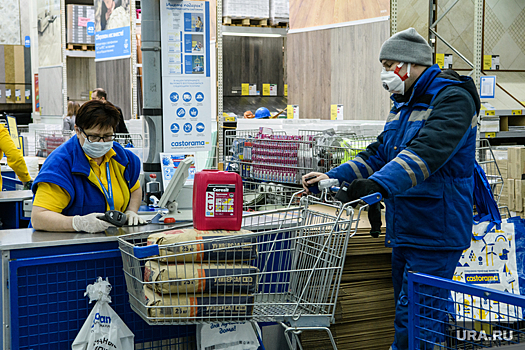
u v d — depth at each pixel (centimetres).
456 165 236
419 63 243
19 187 609
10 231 263
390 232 251
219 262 229
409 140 239
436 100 232
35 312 239
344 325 315
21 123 1187
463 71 737
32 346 239
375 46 536
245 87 975
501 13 779
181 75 359
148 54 352
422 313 216
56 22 986
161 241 225
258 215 281
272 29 862
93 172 275
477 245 307
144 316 216
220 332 264
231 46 962
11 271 230
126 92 752
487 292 171
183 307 215
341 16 577
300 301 250
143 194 366
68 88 1059
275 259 275
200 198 241
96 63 823
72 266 246
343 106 583
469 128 230
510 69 787
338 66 586
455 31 734
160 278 215
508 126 682
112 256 252
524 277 311
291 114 655
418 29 561
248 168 438
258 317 230
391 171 214
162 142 358
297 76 652
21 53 1141
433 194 235
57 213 262
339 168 273
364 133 482
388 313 323
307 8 627
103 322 246
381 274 321
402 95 256
